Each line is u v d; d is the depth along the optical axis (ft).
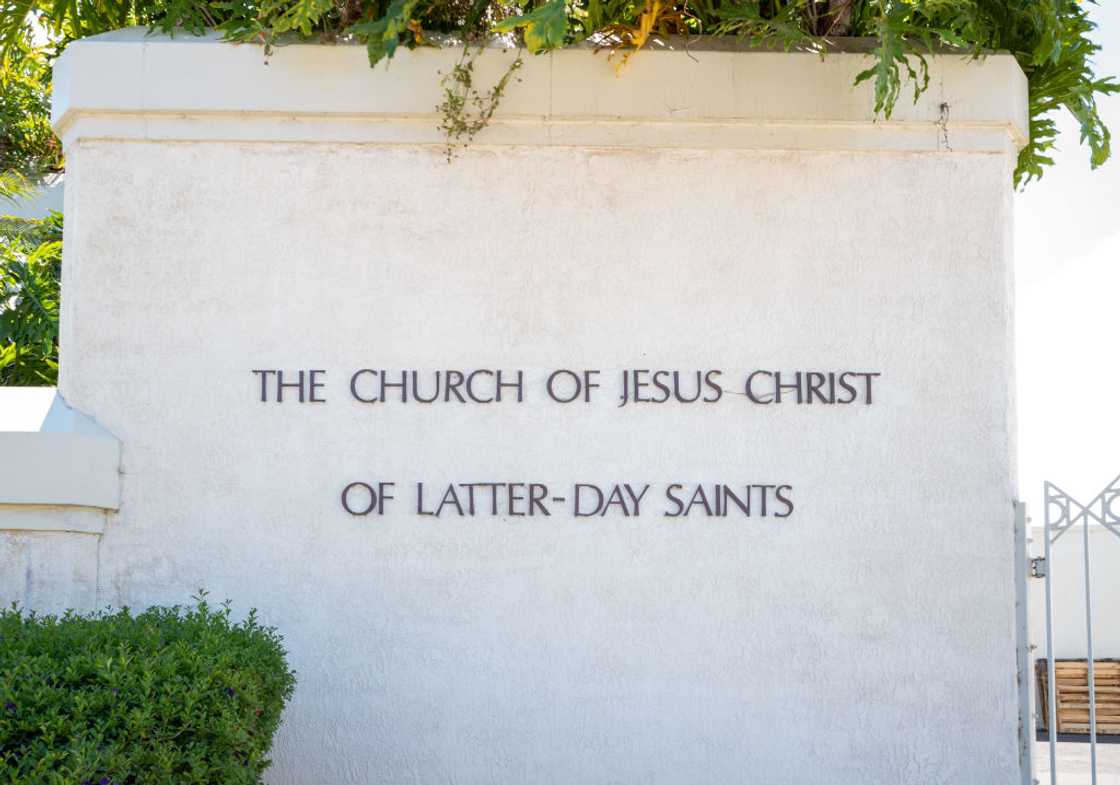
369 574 21.57
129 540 21.45
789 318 22.02
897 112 22.12
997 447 21.86
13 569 21.03
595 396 21.86
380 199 22.08
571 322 21.98
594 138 22.09
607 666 21.50
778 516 21.72
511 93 22.00
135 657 16.99
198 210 22.02
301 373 21.84
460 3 22.54
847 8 22.89
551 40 19.12
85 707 15.97
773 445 21.85
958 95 22.21
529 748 21.38
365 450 21.76
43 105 43.73
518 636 21.53
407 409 21.83
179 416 21.71
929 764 21.43
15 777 15.03
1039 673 43.86
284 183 22.07
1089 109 23.98
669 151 22.18
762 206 22.15
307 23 20.65
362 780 21.27
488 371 21.89
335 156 22.13
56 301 38.27
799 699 21.50
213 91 21.97
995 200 22.22
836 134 22.18
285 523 21.59
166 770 16.15
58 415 21.75
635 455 21.81
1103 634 47.67
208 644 17.83
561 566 21.65
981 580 21.68
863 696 21.52
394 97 21.94
